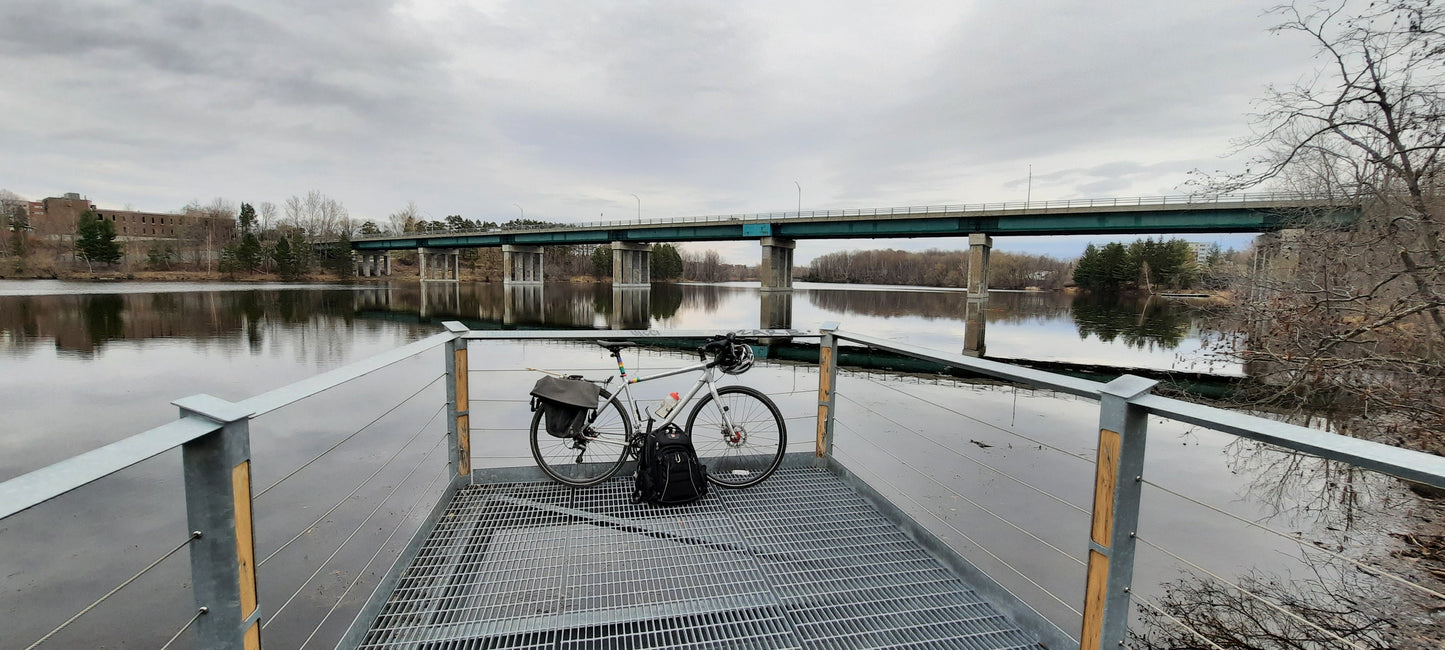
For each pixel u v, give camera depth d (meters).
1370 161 7.38
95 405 11.11
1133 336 24.36
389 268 90.25
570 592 2.41
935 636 2.25
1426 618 4.08
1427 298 6.95
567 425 3.22
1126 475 1.63
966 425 9.30
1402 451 1.07
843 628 2.28
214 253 71.69
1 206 69.00
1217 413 1.38
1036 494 6.39
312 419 9.32
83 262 61.19
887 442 8.23
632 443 3.37
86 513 5.78
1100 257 59.44
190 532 1.28
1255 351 8.89
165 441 1.10
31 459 8.25
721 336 3.47
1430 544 5.15
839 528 2.98
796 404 10.45
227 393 12.29
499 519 2.97
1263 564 4.99
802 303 46.22
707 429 3.53
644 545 2.78
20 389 12.43
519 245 66.62
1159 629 4.14
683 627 2.26
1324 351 7.84
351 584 4.47
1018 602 2.28
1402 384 7.29
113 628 4.02
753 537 2.88
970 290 34.56
